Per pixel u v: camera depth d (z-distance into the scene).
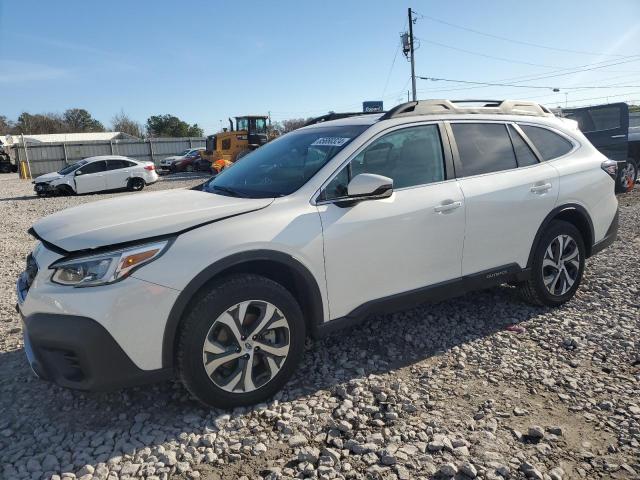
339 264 3.28
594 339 3.90
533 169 4.30
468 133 4.06
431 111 3.94
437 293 3.77
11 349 4.09
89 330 2.63
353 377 3.43
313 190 3.30
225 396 2.96
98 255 2.71
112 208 3.29
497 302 4.71
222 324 2.90
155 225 2.86
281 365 3.14
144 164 23.14
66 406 3.20
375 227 3.39
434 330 4.15
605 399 3.08
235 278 2.96
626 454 2.59
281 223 3.09
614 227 4.95
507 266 4.14
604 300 4.68
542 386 3.27
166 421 3.00
